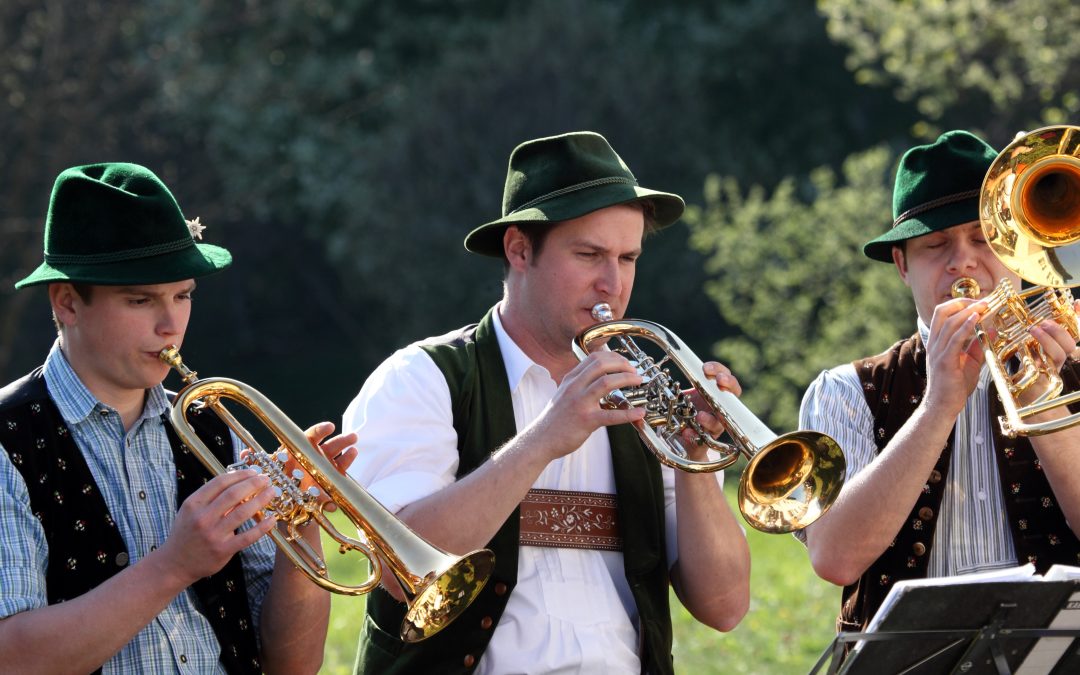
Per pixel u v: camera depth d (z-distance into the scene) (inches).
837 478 187.6
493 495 187.2
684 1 1409.9
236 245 1465.3
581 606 201.3
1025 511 213.6
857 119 1373.0
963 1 830.5
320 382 1465.3
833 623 476.7
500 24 1325.0
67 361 178.7
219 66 1200.2
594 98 1239.5
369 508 175.3
